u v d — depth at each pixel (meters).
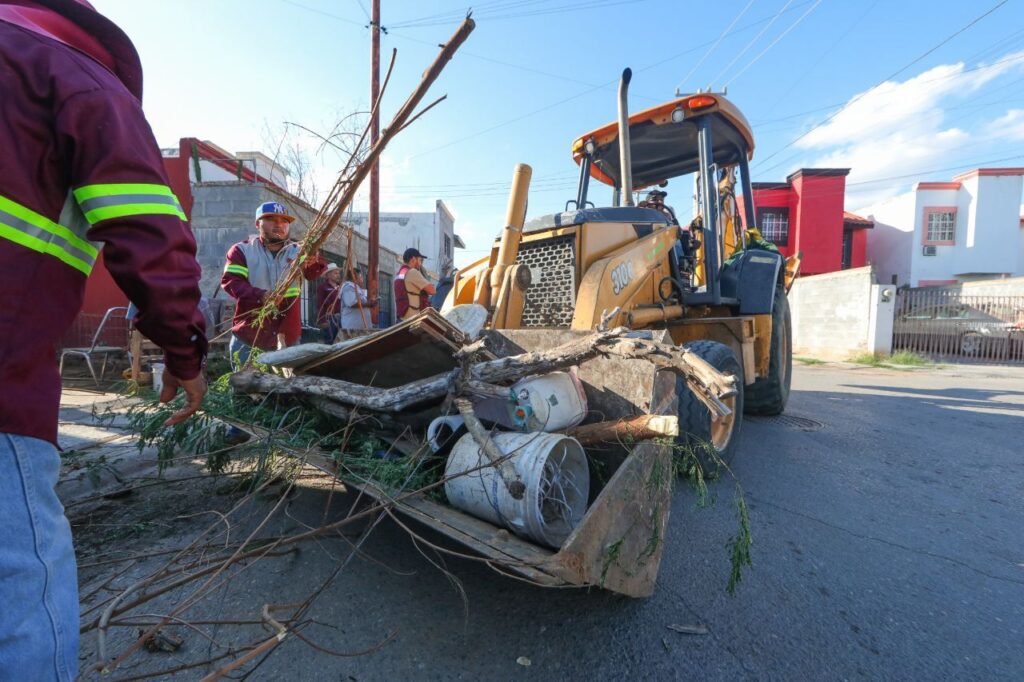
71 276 0.99
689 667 1.68
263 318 3.56
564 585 1.47
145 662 1.61
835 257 22.23
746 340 4.27
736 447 3.73
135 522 2.52
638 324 3.76
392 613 1.89
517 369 1.99
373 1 9.02
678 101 4.70
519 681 1.59
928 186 24.61
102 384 6.15
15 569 0.88
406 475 2.01
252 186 7.90
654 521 1.86
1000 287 14.70
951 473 3.93
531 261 4.04
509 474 1.70
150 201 0.98
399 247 25.78
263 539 2.20
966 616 2.05
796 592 2.16
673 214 5.45
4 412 0.87
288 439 2.37
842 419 5.84
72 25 1.03
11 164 0.88
